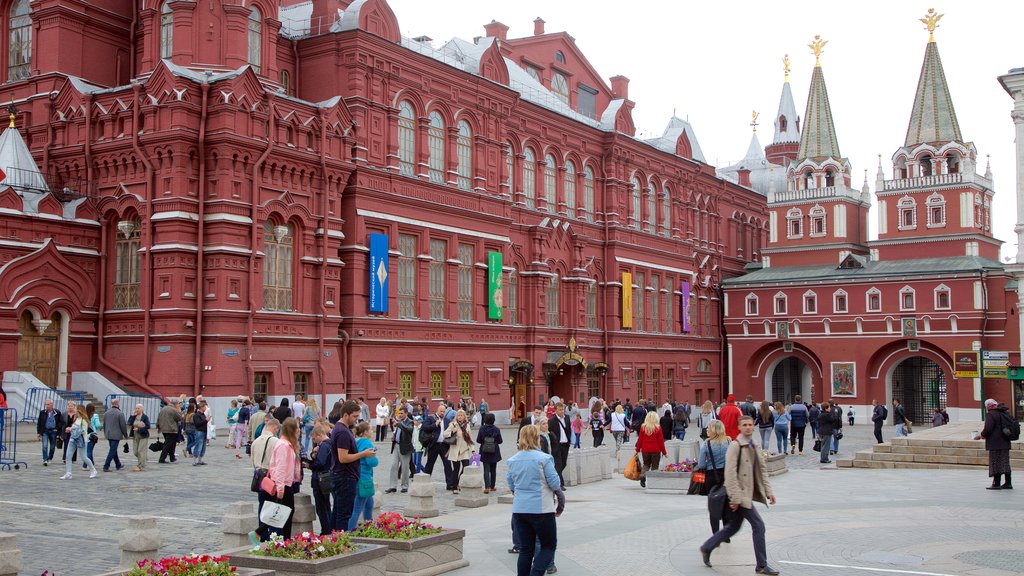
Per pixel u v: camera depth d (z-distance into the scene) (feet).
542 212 205.16
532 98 213.87
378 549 45.98
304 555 43.88
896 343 248.52
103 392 135.13
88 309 140.26
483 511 74.18
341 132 153.07
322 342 148.25
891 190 259.39
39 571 50.65
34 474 91.30
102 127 142.61
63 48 146.61
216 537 60.85
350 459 53.78
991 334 236.02
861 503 76.64
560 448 87.15
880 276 248.32
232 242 135.74
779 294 264.52
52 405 98.53
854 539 58.80
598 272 223.51
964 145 251.39
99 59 151.53
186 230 134.72
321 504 56.18
